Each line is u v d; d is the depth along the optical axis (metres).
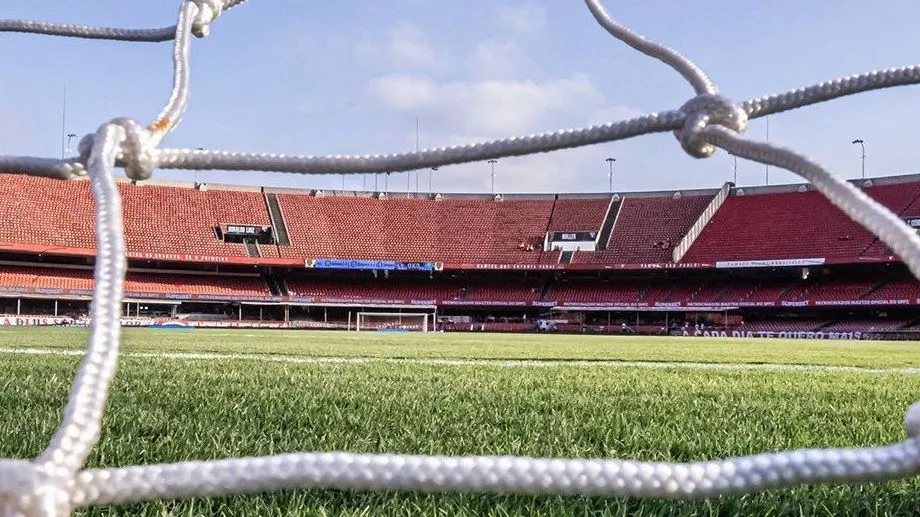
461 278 52.16
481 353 14.62
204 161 1.72
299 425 3.81
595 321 49.91
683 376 8.45
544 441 3.45
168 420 3.98
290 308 49.22
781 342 28.42
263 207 52.19
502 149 1.80
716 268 46.81
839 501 2.34
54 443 1.09
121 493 1.06
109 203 1.39
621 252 49.53
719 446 3.39
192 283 47.94
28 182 46.31
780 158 1.46
